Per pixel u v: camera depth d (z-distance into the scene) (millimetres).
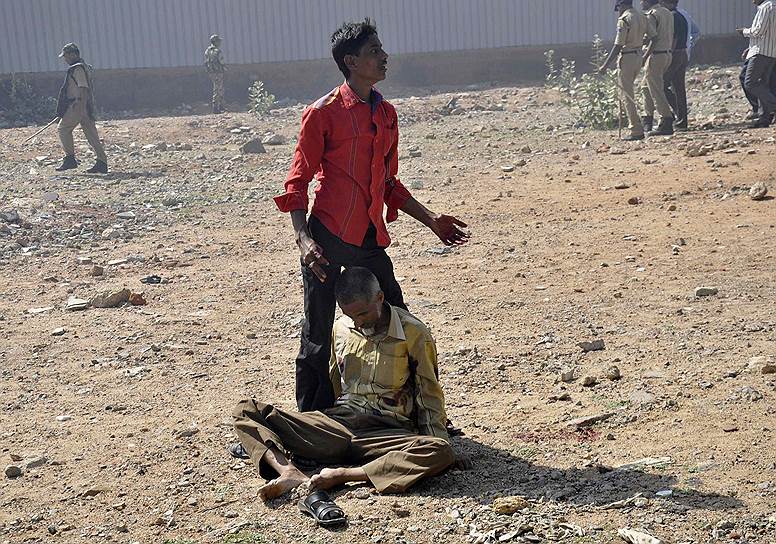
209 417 5887
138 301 8641
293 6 26641
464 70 27703
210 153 17984
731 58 28234
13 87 24562
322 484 4559
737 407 5285
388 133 5039
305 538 4168
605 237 9852
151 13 25875
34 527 4582
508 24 27656
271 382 6469
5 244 11180
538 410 5594
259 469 4770
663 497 4297
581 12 27875
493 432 5320
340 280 4738
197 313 8266
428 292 8398
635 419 5305
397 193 5332
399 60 27375
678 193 11391
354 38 4902
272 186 14375
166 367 6906
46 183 15203
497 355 6617
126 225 12164
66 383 6699
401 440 4684
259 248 10641
